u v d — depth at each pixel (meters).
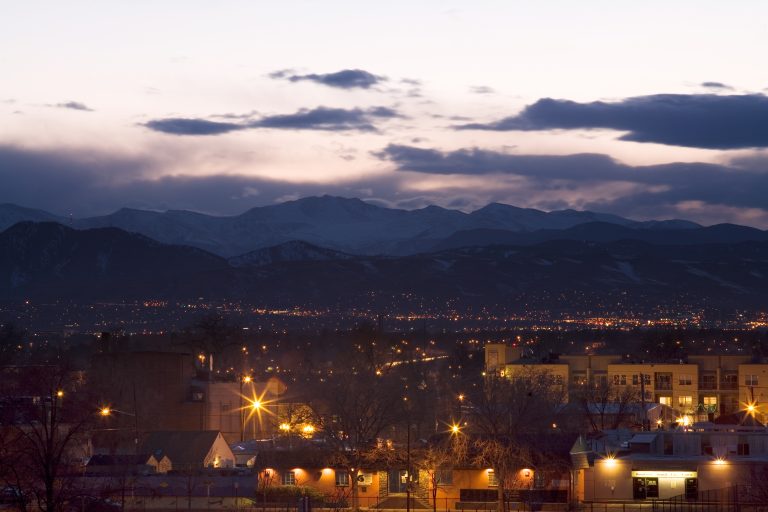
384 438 192.25
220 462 186.75
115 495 145.00
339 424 170.38
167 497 157.75
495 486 156.88
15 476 125.25
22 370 163.50
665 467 152.25
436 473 159.00
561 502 153.38
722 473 151.12
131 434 185.12
